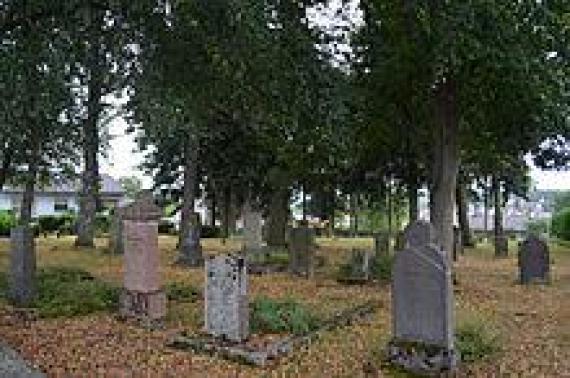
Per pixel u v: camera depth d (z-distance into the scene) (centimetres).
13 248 1408
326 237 4466
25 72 1394
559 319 1379
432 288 952
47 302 1360
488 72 1672
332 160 2164
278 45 1291
